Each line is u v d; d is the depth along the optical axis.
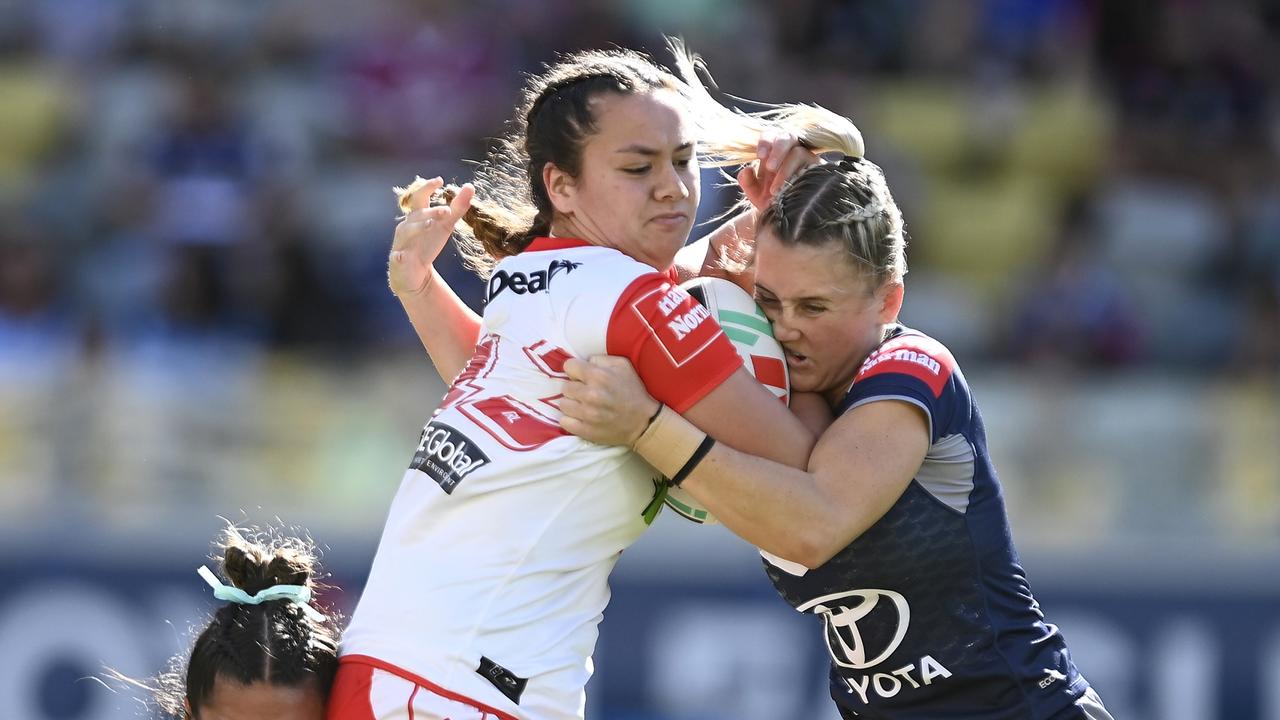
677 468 10.48
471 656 10.30
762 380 11.12
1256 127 40.16
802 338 11.19
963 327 35.00
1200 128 40.06
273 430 25.95
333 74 38.03
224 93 36.81
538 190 11.40
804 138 11.66
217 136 36.03
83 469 25.61
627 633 24.61
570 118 11.07
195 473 25.70
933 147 39.12
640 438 10.48
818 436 11.05
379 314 33.28
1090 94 40.34
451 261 28.56
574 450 10.55
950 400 11.08
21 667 24.39
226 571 11.13
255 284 33.12
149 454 25.67
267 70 38.16
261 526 25.38
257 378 26.27
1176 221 38.25
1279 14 41.28
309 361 29.94
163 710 12.63
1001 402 26.69
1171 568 25.42
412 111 37.12
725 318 11.20
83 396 25.73
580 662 10.76
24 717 24.23
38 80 39.34
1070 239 35.91
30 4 40.59
